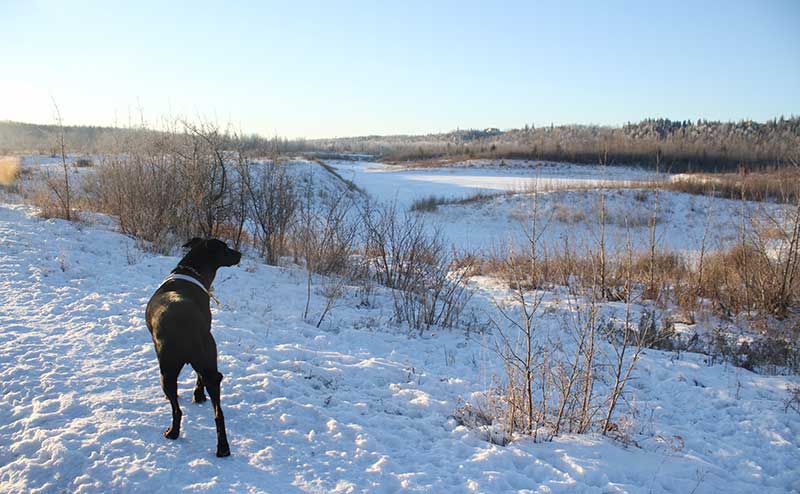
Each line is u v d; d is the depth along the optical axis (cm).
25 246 1034
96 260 1030
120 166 1325
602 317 984
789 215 1242
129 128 1379
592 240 2078
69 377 568
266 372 630
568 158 8438
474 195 3822
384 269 1227
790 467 547
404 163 9888
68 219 1266
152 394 553
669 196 3181
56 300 811
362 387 643
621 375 763
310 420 532
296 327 833
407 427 543
